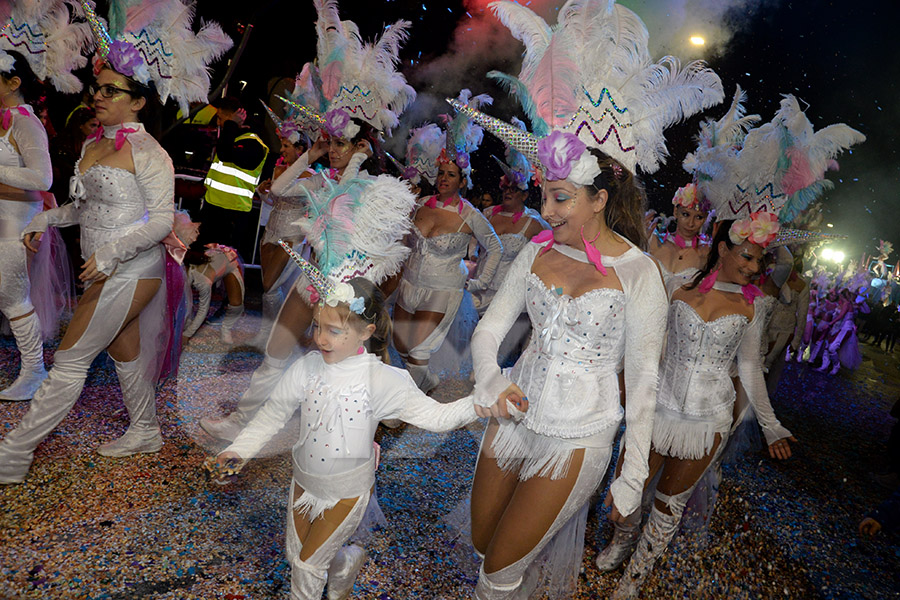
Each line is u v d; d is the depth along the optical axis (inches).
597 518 147.3
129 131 132.4
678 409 117.0
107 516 119.0
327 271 98.6
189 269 204.1
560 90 93.2
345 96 172.7
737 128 149.3
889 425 286.5
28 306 159.3
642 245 97.7
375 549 123.0
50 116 261.9
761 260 123.9
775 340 246.4
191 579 105.5
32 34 148.5
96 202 132.0
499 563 92.0
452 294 196.2
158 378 145.6
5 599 94.1
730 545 146.6
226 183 267.7
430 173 226.4
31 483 125.6
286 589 107.0
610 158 94.0
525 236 241.8
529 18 100.7
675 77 97.0
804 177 133.0
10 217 152.6
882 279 550.3
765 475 194.7
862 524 134.3
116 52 125.8
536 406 93.9
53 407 125.8
